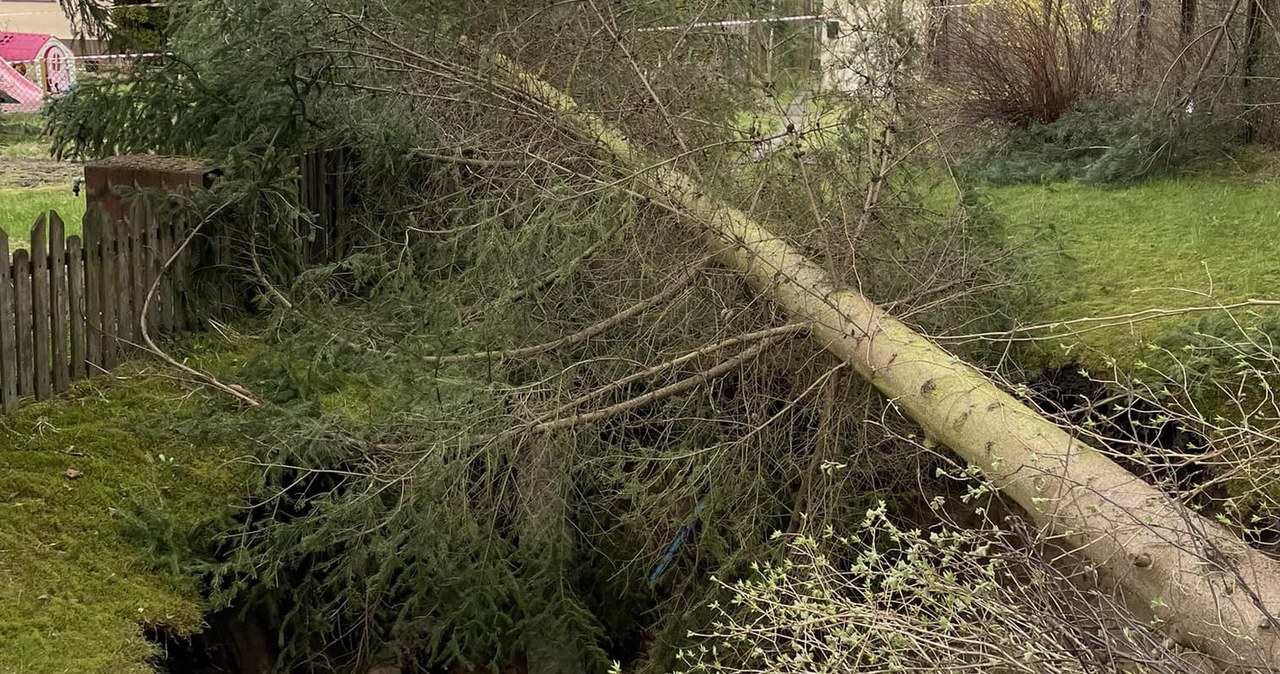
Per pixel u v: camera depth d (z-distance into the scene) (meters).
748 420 3.74
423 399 3.53
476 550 3.57
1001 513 3.56
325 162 5.37
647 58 4.87
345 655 3.69
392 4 4.76
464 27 4.98
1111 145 6.89
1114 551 2.14
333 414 3.57
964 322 3.88
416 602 3.47
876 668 2.13
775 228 4.09
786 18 4.76
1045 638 1.92
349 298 5.20
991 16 7.76
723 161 4.24
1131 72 7.64
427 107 5.10
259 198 4.46
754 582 3.31
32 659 2.68
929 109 5.07
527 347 3.95
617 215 3.84
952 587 2.00
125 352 4.13
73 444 3.55
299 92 4.79
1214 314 3.84
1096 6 7.81
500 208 4.64
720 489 3.50
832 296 3.54
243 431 3.49
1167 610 2.01
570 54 5.06
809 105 4.46
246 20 4.55
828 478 3.49
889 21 4.22
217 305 4.62
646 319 4.11
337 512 3.24
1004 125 7.61
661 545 3.78
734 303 4.02
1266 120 6.88
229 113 4.70
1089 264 4.92
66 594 2.95
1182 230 5.37
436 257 4.78
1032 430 2.53
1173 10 7.31
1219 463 2.49
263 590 3.39
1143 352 3.86
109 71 4.71
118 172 4.70
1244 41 6.68
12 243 5.91
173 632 2.98
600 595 3.99
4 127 12.47
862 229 3.84
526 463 3.67
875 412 3.58
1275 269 4.52
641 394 4.06
